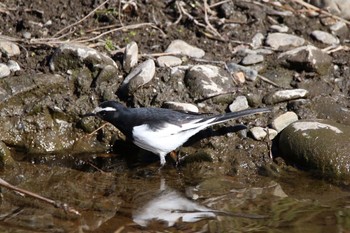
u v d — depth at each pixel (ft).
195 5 46.91
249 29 45.80
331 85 42.01
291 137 37.47
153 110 37.81
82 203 33.37
